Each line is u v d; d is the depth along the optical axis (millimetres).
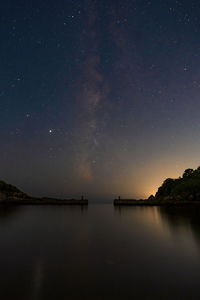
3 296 4098
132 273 5422
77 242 9273
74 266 6016
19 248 8188
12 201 40969
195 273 5398
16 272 5504
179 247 8320
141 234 11258
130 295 4145
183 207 35531
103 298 4012
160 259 6695
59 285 4656
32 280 4945
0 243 9086
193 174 66812
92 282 4820
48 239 9930
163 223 15461
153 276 5195
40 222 16000
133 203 42281
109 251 7762
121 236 10742
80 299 3971
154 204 41438
